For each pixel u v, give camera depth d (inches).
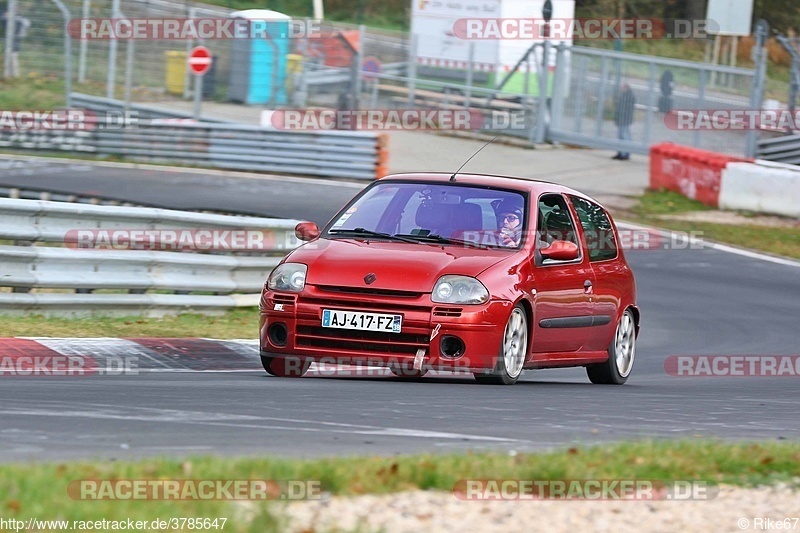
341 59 3998.5
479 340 1138.0
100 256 1551.4
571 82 3905.0
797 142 3432.6
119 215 1588.3
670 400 1195.9
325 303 1154.7
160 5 4478.3
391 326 1136.2
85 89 4271.7
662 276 2397.9
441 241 1235.2
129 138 3563.0
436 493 641.6
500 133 4025.6
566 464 704.4
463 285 1147.3
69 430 789.9
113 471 620.7
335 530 545.6
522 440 848.3
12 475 596.7
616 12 5979.3
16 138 3636.8
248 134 3462.1
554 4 3998.5
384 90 4188.0
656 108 3686.0
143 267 1614.2
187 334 1498.5
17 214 1482.5
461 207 1270.9
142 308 1606.8
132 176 3225.9
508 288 1173.1
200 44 4028.1
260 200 2952.8
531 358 1235.9
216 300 1713.8
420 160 3624.5
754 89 3521.2
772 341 1856.5
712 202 3201.3
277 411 925.8
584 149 4001.0
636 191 3366.1
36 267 1486.2
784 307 2164.1
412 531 569.0
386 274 1155.9
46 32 4382.4
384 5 6107.3
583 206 1392.7
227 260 1723.7
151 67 4143.7
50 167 3297.2
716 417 1066.1
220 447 754.8
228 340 1456.7
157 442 761.6
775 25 6515.8
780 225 3019.2
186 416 876.6
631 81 3747.5
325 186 3262.8
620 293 1408.7
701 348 1782.7
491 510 617.3
